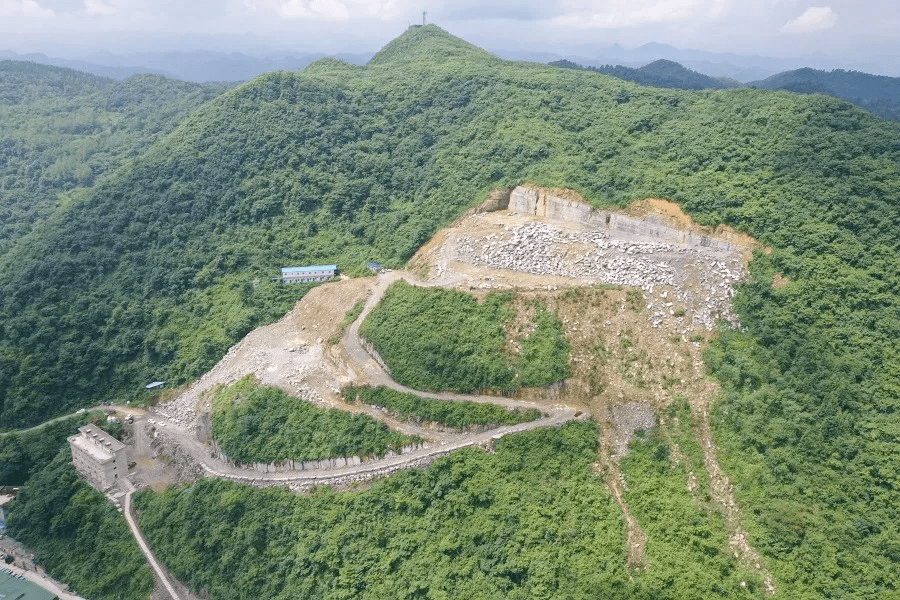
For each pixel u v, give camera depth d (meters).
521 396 99.69
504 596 80.06
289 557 90.69
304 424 101.81
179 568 95.44
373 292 122.12
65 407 122.00
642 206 115.31
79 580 99.56
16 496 111.81
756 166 115.00
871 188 104.31
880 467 81.50
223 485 100.19
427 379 102.56
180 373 122.19
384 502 91.69
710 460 88.25
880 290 94.44
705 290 102.12
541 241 117.69
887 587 73.88
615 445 92.50
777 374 92.44
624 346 99.75
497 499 88.62
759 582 76.25
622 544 81.31
